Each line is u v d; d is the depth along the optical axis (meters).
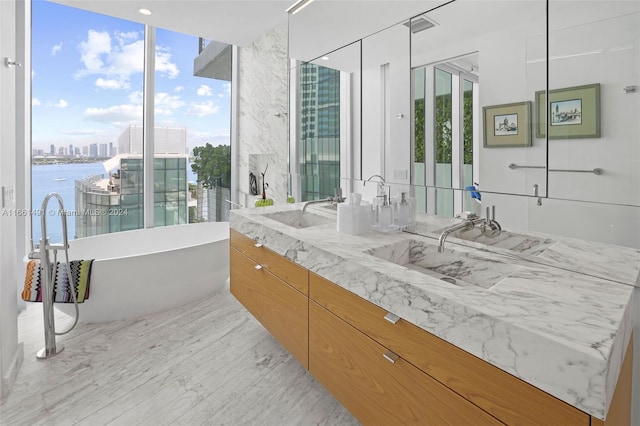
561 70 1.19
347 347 1.39
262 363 2.10
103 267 2.46
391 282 1.16
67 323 2.56
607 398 0.70
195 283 2.89
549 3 1.21
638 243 1.07
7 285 1.92
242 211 2.48
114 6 2.97
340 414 1.69
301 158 2.71
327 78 2.37
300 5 2.58
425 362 1.06
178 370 2.02
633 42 1.03
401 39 1.80
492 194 1.44
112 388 1.86
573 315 0.88
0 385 1.76
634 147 1.05
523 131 1.32
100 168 3.51
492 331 0.87
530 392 0.81
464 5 1.49
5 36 1.89
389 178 1.94
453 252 1.50
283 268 1.83
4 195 1.90
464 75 1.51
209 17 3.21
